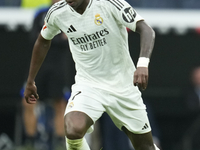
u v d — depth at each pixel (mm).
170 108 39125
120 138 32062
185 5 33250
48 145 30094
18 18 30703
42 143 30266
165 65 37750
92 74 16609
